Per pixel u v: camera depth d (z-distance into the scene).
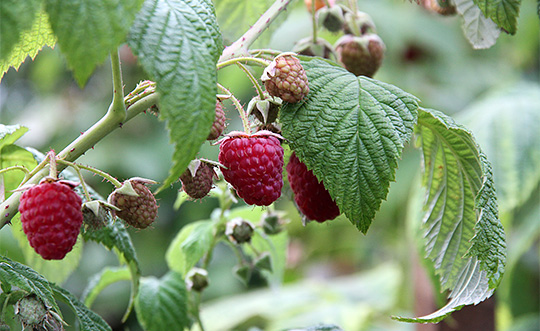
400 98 0.50
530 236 0.90
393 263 1.37
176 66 0.46
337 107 0.50
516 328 0.95
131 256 0.58
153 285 0.63
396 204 1.22
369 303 1.12
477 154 0.53
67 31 0.44
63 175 0.58
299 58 0.52
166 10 0.47
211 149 1.19
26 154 0.57
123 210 0.50
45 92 1.47
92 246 1.40
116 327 1.43
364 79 0.51
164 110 0.46
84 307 0.54
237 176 0.51
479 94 1.27
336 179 0.49
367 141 0.49
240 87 1.20
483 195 0.50
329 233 1.45
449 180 0.55
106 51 0.45
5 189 0.58
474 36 0.59
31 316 0.49
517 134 0.75
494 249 0.50
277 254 0.66
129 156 1.35
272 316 0.98
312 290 1.04
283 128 0.50
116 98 0.49
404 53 1.27
